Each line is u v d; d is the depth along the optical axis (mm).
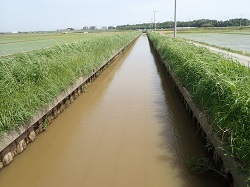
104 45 18125
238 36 47969
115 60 21984
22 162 5574
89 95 10758
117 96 10523
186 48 11578
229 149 4004
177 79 9414
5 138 5039
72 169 5262
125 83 12953
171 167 5203
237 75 5367
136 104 9406
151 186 4633
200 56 8477
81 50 12867
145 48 35781
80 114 8438
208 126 5109
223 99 4734
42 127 7133
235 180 3688
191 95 6949
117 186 4676
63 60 9508
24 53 8539
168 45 15352
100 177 4957
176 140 6414
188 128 7156
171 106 9125
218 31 75625
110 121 7789
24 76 6590
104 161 5516
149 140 6441
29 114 5789
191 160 5289
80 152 5941
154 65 19031
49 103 7031
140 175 4973
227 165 3992
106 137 6684
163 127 7246
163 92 11062
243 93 4223
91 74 12102
